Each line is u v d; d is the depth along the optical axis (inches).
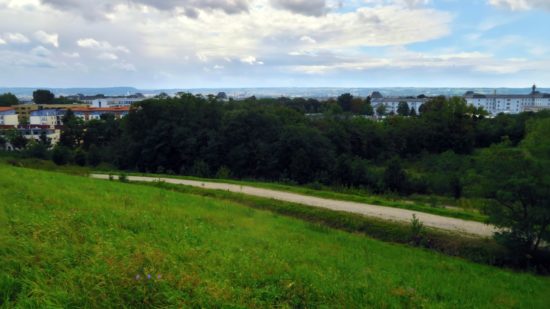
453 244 658.8
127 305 182.5
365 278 325.4
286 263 314.2
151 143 2118.6
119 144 2410.2
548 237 575.8
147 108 2197.3
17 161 1710.1
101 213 377.7
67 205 395.2
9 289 178.4
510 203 599.2
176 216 474.6
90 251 242.7
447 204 1193.4
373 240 646.5
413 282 354.0
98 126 3090.6
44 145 2938.0
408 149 2615.7
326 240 540.4
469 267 523.2
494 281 446.0
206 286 214.4
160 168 2066.9
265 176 1930.4
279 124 2101.4
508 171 596.7
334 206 922.7
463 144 2591.0
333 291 253.6
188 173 1935.3
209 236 379.6
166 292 194.4
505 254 607.5
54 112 4562.0
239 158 1945.1
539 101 6815.9
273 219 673.0
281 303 219.6
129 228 347.9
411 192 1453.0
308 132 1852.9
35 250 225.3
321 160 1793.8
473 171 671.8
